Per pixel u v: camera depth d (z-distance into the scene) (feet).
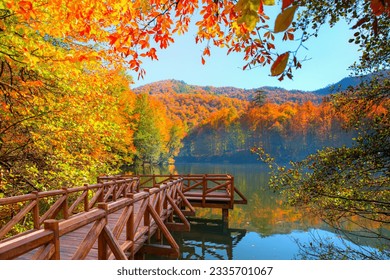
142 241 16.66
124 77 40.93
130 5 9.30
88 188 20.58
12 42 12.23
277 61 3.34
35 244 6.32
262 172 114.21
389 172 13.16
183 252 23.56
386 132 12.53
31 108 17.67
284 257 21.42
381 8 3.10
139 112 101.91
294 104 250.57
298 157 166.50
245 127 237.66
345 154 13.47
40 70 13.99
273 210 39.58
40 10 11.76
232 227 31.32
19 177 19.74
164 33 8.83
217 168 149.69
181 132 208.13
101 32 14.40
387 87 13.05
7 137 19.31
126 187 31.32
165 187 23.66
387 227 22.02
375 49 12.36
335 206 14.69
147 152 115.55
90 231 9.54
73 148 24.04
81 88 18.97
